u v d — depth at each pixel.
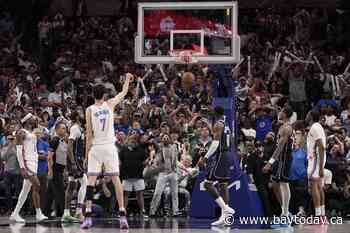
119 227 14.38
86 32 30.50
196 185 17.16
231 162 15.16
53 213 18.30
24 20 31.66
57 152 18.00
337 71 27.12
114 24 31.69
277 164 16.12
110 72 26.78
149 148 19.53
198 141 19.48
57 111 22.11
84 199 16.08
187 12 16.34
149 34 16.42
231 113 16.19
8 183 19.67
